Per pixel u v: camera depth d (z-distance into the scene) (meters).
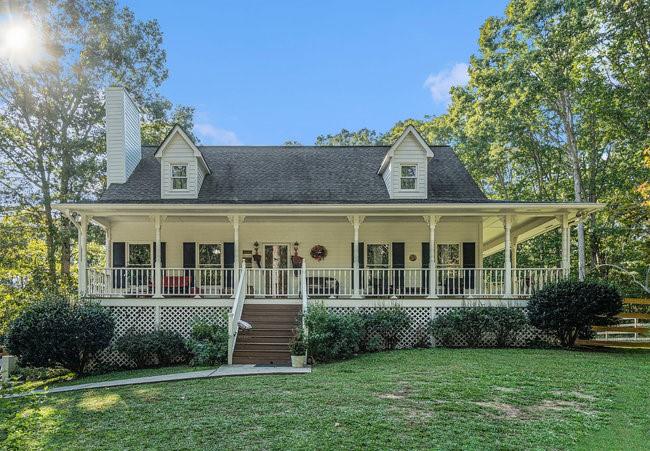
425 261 18.58
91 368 14.56
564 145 27.50
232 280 16.31
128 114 19.16
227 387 9.82
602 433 6.77
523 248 31.61
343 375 10.59
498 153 27.19
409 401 8.31
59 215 24.69
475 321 14.73
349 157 20.58
